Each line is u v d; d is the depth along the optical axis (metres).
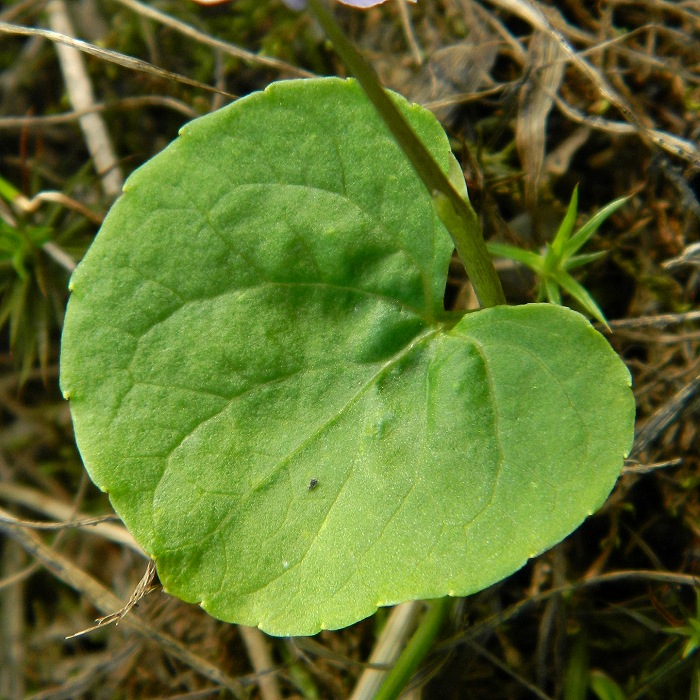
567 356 0.08
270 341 0.08
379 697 0.09
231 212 0.08
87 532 0.11
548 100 0.10
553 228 0.10
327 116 0.08
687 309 0.10
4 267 0.11
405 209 0.09
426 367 0.09
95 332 0.08
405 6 0.11
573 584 0.10
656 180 0.10
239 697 0.10
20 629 0.11
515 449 0.08
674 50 0.10
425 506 0.08
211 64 0.11
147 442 0.08
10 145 0.12
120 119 0.11
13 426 0.12
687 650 0.09
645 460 0.10
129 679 0.11
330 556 0.08
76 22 0.12
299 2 0.08
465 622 0.09
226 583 0.08
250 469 0.08
